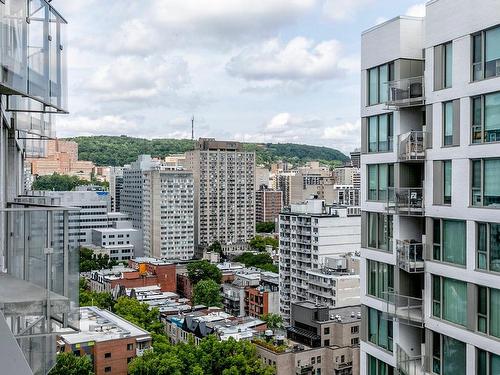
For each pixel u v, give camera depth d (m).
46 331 8.27
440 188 23.22
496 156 20.17
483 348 20.83
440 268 23.09
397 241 25.34
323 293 130.00
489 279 20.53
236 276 174.50
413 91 24.72
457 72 21.98
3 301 8.09
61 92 11.50
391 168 26.56
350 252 147.50
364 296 28.42
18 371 6.83
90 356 86.56
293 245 153.38
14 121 16.34
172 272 172.25
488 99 20.72
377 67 27.38
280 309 155.12
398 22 25.66
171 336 121.44
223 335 101.44
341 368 91.00
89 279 170.38
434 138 23.44
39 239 9.59
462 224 22.16
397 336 26.09
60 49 11.38
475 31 21.03
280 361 87.94
